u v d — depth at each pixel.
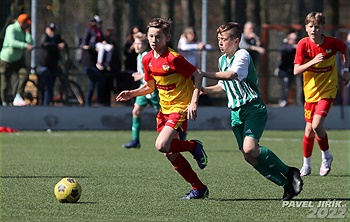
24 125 40.97
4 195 19.00
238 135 18.55
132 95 18.98
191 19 65.50
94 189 20.19
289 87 44.53
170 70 18.02
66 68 41.81
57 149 31.39
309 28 22.80
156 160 27.59
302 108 43.91
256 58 44.16
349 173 24.44
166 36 18.06
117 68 41.62
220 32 18.27
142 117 42.25
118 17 58.38
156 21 18.00
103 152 30.38
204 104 43.69
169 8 67.06
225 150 31.89
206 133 40.69
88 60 41.28
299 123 43.91
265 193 19.72
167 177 22.75
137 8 51.53
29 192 19.52
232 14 67.12
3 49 40.66
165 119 18.47
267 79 44.62
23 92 41.31
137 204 17.83
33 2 42.38
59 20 51.47
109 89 41.94
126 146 32.03
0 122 40.66
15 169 24.44
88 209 17.11
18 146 32.41
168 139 17.81
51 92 41.62
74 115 41.53
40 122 41.16
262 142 36.03
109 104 42.16
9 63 40.72
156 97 31.34
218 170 24.84
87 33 41.28
